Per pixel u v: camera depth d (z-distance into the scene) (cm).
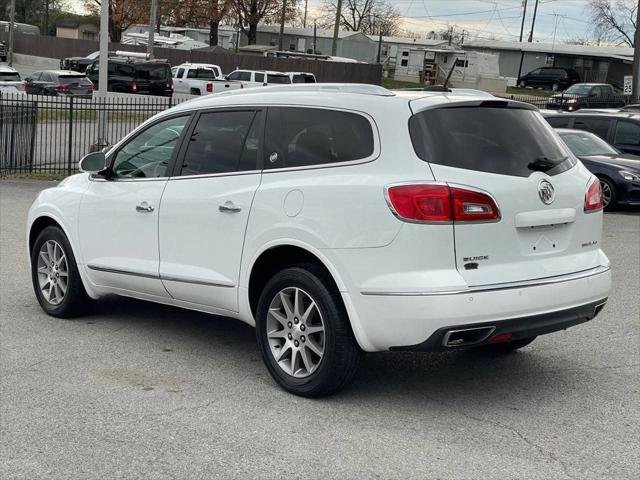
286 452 428
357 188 470
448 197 450
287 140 523
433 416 481
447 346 452
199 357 593
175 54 5641
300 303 504
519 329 466
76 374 552
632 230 1270
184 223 568
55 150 2038
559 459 423
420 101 477
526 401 509
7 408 489
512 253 473
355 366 487
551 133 525
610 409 496
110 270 629
